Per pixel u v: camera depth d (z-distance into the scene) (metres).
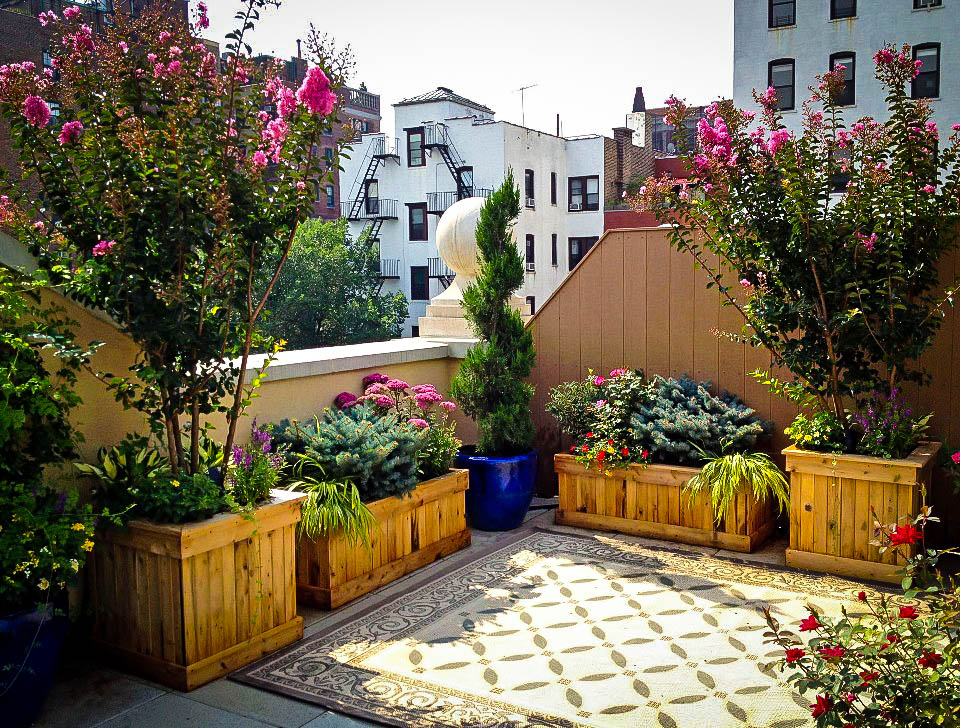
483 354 6.65
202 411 4.38
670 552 5.92
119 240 3.91
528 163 36.94
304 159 4.45
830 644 2.67
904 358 5.46
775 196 5.59
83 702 3.78
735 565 5.60
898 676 2.51
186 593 3.87
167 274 4.11
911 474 5.07
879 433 5.31
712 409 6.46
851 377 5.57
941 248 5.36
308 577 5.01
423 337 8.16
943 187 5.32
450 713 3.60
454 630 4.54
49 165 3.99
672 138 5.95
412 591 5.21
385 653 4.26
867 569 5.28
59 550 3.58
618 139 39.53
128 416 4.62
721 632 4.42
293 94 4.29
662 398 6.58
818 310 5.57
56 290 4.14
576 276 7.32
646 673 3.96
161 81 4.03
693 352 6.81
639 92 44.59
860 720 2.50
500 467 6.48
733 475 5.77
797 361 5.65
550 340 7.51
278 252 4.54
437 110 38.06
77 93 4.05
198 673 3.92
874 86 23.00
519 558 5.83
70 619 4.22
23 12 20.02
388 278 39.94
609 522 6.48
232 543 4.10
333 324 34.03
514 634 4.47
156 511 4.02
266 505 4.30
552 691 3.79
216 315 4.45
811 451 5.48
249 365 5.51
